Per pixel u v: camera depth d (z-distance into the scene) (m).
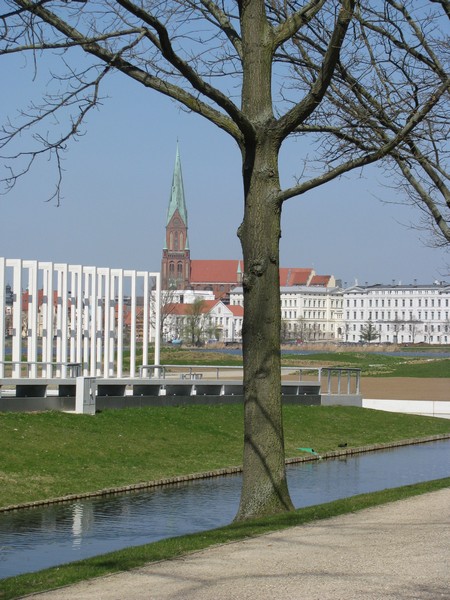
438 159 18.97
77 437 28.28
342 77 18.34
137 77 15.67
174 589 10.42
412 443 37.88
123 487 24.20
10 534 18.73
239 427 34.81
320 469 29.80
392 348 177.00
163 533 19.06
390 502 17.55
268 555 12.24
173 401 36.41
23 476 23.69
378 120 18.23
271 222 16.47
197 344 190.12
